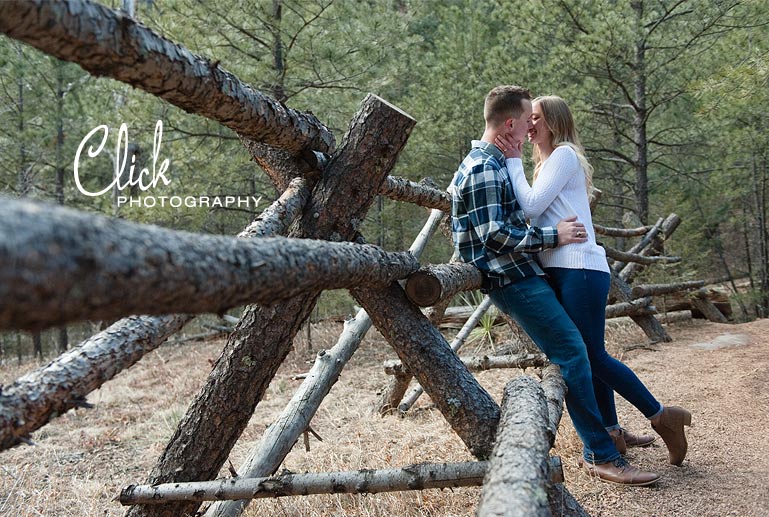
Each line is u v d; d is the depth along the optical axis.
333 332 9.90
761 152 12.36
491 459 1.85
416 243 5.43
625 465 3.25
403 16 10.51
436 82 11.67
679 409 3.38
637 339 7.54
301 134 2.66
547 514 1.58
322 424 5.25
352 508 3.39
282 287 1.61
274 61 8.96
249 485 2.49
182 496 2.53
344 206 2.75
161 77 1.87
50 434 5.85
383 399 5.32
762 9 9.15
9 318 0.97
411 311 2.75
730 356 6.13
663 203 13.88
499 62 10.55
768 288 14.62
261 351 2.68
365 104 2.78
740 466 3.47
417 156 11.63
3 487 4.27
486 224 2.85
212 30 8.68
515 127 3.00
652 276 8.66
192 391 7.16
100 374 2.22
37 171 13.55
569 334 2.89
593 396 3.08
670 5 10.85
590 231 3.13
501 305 3.04
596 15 9.83
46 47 1.54
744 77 6.76
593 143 12.69
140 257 1.14
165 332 2.48
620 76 10.73
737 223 16.22
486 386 5.70
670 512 2.98
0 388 2.00
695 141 12.70
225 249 1.41
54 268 0.97
